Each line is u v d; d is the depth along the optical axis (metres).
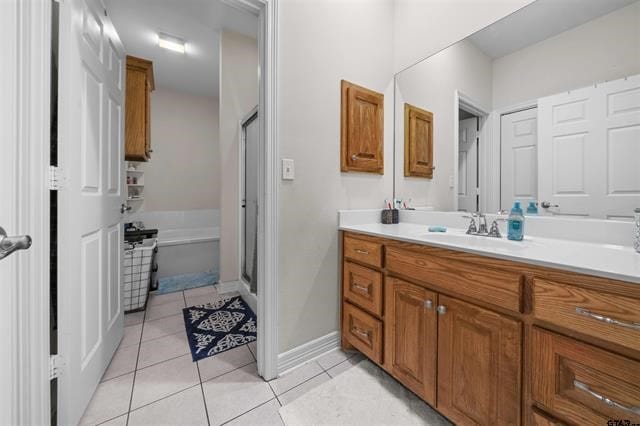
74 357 1.03
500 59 1.37
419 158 1.77
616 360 0.64
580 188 1.12
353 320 1.54
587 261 0.75
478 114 1.47
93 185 1.23
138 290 2.20
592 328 0.67
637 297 0.60
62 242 0.97
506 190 1.37
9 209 0.78
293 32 1.41
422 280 1.13
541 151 1.24
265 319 1.36
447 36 1.60
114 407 1.18
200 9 2.26
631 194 1.00
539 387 0.77
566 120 1.16
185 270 3.44
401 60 1.87
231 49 2.63
